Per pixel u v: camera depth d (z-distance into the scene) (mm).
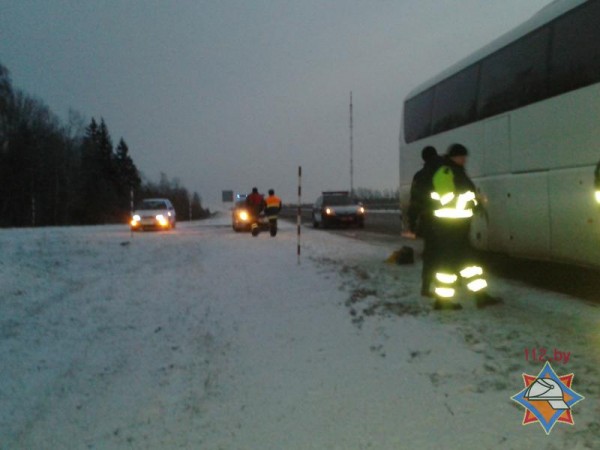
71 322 8570
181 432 4773
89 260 15422
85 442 4711
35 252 15961
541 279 10859
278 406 5113
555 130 8656
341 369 5867
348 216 31172
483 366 5527
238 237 24000
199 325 8219
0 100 60625
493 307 7973
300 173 14078
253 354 6672
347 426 4594
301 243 19922
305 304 9047
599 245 7930
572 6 8258
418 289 9469
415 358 5930
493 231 10617
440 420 4531
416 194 8320
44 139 65250
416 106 14117
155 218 30953
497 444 4086
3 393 5820
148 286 11492
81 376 6258
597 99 7691
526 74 9422
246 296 10148
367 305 8492
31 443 4738
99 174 79750
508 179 10008
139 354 6980
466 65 11547
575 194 8242
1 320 8570
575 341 6176
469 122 11414
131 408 5340
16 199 61344
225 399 5391
